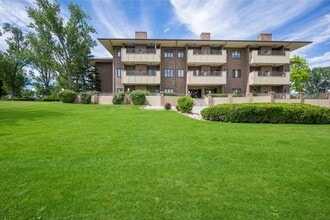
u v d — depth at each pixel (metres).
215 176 3.72
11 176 3.62
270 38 30.31
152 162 4.40
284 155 5.00
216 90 31.02
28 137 6.57
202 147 5.63
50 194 3.00
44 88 44.03
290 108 11.09
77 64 32.53
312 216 2.55
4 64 40.59
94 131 7.62
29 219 2.45
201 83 28.77
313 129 8.89
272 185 3.38
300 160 4.65
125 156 4.78
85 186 3.27
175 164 4.29
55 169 3.97
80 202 2.80
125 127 8.52
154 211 2.63
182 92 30.53
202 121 11.02
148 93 25.73
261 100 24.64
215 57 28.66
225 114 11.42
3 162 4.34
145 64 29.77
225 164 4.34
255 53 28.73
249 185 3.37
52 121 10.02
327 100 24.00
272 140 6.54
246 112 11.12
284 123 11.05
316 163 4.46
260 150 5.39
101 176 3.65
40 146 5.55
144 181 3.47
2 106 18.53
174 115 13.20
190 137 6.81
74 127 8.41
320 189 3.26
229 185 3.37
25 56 36.72
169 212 2.62
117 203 2.79
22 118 10.94
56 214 2.55
